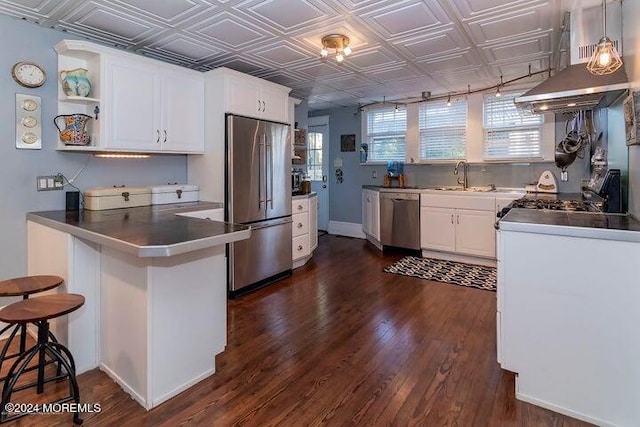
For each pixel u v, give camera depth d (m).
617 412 1.68
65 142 2.73
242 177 3.51
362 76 4.16
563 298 1.78
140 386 1.86
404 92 5.04
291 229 4.16
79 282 2.12
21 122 2.64
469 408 1.80
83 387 2.00
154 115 3.12
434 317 2.92
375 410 1.79
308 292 3.56
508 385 1.99
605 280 1.68
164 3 2.36
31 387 1.96
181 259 1.93
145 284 1.80
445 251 4.75
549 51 3.33
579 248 1.73
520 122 4.62
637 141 2.03
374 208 5.48
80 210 2.88
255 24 2.69
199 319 2.03
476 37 2.98
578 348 1.75
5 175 2.60
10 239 2.63
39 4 2.38
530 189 4.37
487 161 4.86
